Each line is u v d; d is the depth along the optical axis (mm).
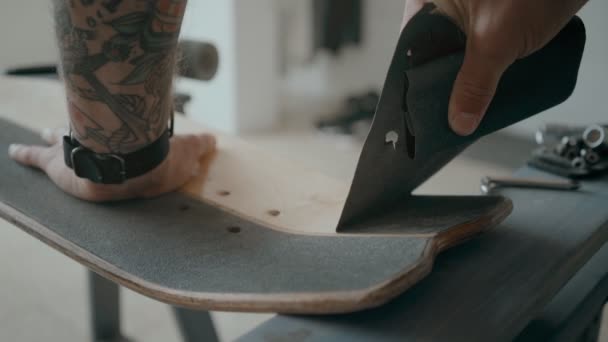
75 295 1337
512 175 691
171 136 632
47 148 665
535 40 442
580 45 498
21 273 1418
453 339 373
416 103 448
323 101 2980
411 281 390
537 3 424
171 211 570
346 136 2434
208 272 443
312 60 2900
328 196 604
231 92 2455
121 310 1279
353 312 398
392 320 391
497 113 514
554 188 644
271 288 402
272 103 2576
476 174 2023
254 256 466
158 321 1260
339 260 430
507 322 392
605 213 572
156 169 583
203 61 784
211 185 635
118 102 519
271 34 2479
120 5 460
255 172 673
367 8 2830
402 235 453
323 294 378
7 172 659
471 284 437
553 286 448
